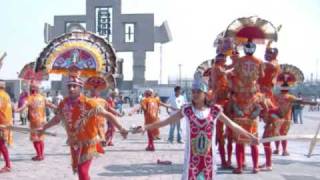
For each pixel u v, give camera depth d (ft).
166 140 59.31
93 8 246.27
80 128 23.09
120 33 246.68
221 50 35.47
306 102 39.34
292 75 42.73
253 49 33.30
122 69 232.94
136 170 35.42
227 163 36.29
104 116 23.12
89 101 23.16
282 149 45.96
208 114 20.31
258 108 33.22
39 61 37.19
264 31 36.22
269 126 35.83
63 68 36.88
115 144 54.13
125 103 224.94
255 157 34.47
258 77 33.30
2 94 33.99
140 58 248.52
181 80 230.68
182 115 20.45
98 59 36.01
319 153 46.68
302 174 34.50
